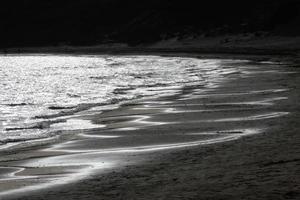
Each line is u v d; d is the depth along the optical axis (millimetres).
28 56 161125
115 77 67438
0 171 15984
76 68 95688
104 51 162000
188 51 127000
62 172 15445
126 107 33500
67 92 49906
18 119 30781
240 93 37844
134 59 115375
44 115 32438
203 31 156875
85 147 19734
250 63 79812
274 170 13125
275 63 76250
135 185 12969
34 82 67438
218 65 79750
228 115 26562
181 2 181250
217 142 19031
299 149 15953
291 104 29688
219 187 11945
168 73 68688
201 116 26828
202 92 40688
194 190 11891
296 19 130375
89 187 13156
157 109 31188
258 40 127312
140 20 191625
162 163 15695
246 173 13141
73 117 30297
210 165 14695
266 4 156750
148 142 20047
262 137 19125
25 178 14805
